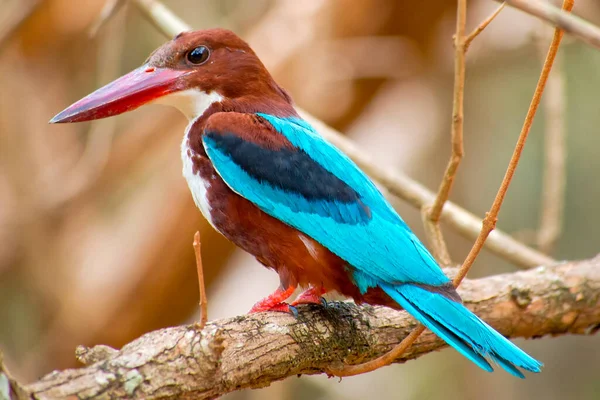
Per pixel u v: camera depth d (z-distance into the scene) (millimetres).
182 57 7844
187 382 5703
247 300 12641
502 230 12789
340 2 12203
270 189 7117
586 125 12367
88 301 12211
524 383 12867
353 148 9164
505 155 13078
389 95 12773
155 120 12484
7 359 12023
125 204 13305
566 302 7613
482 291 7594
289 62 12211
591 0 11031
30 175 13086
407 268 6812
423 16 12141
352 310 7035
